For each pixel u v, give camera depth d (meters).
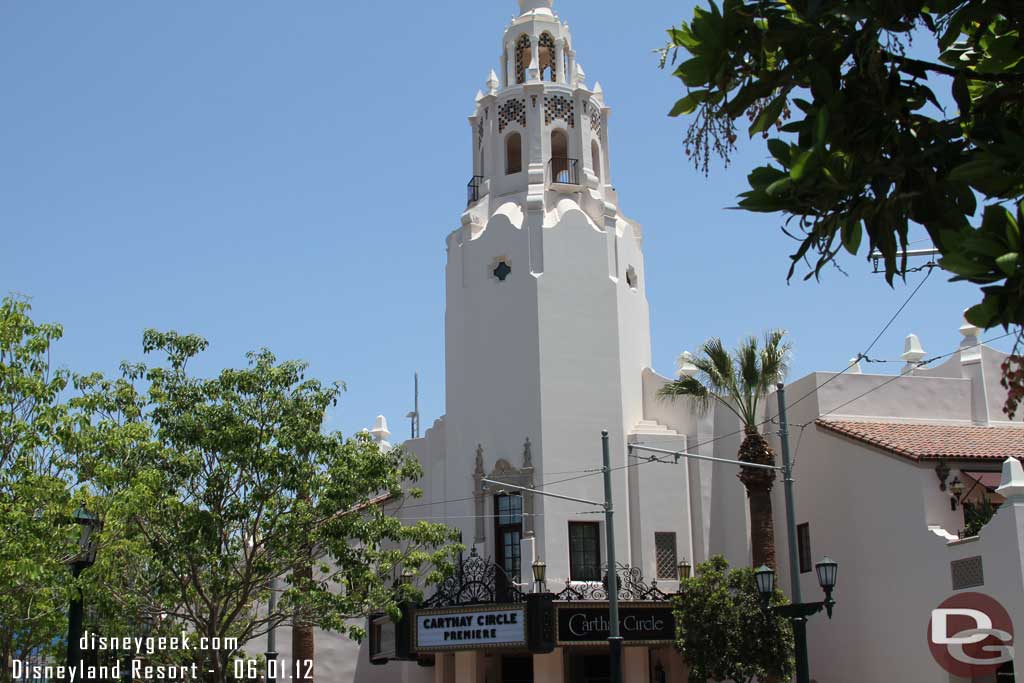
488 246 38.47
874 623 31.78
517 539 35.81
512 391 36.75
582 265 37.84
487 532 36.03
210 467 28.62
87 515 22.61
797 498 35.59
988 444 32.38
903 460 31.22
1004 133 6.51
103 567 23.28
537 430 35.97
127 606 27.80
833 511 33.94
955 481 30.67
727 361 33.84
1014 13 7.00
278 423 28.92
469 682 34.69
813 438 35.16
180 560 27.69
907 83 6.93
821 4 6.58
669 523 36.12
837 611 33.31
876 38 6.55
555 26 41.47
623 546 35.56
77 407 25.17
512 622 32.62
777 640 30.64
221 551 28.61
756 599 30.92
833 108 6.56
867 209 6.72
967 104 6.98
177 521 27.62
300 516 28.20
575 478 35.78
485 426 36.97
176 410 28.80
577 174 40.00
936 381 36.53
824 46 6.72
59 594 23.19
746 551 36.09
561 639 32.41
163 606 29.30
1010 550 27.16
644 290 40.31
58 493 22.64
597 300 37.66
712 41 6.84
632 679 34.56
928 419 36.12
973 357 37.09
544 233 37.72
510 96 40.62
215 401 29.22
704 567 31.98
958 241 6.44
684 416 37.81
